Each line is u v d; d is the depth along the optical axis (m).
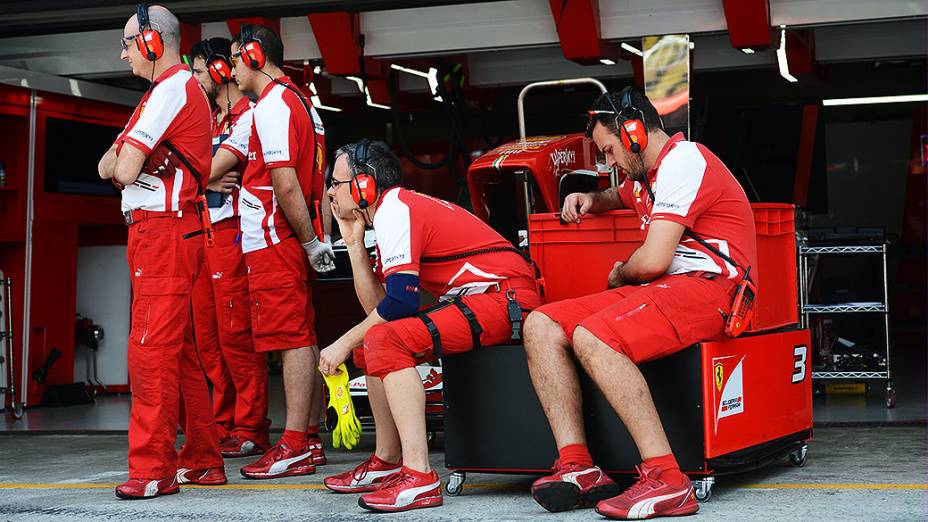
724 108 10.18
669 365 4.30
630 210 4.90
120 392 10.66
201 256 4.95
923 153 15.86
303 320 5.61
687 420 4.28
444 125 14.98
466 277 4.58
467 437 4.65
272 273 5.56
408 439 4.38
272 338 5.59
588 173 6.19
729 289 4.33
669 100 7.29
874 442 6.05
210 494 4.92
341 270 7.65
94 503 4.75
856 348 8.55
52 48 9.18
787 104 10.05
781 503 4.25
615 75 9.62
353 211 4.90
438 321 4.43
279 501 4.69
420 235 4.50
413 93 10.62
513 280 4.63
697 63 9.27
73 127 9.81
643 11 7.31
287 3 7.65
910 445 5.88
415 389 4.38
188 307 4.91
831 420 7.04
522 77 9.72
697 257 4.33
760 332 4.85
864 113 17.36
